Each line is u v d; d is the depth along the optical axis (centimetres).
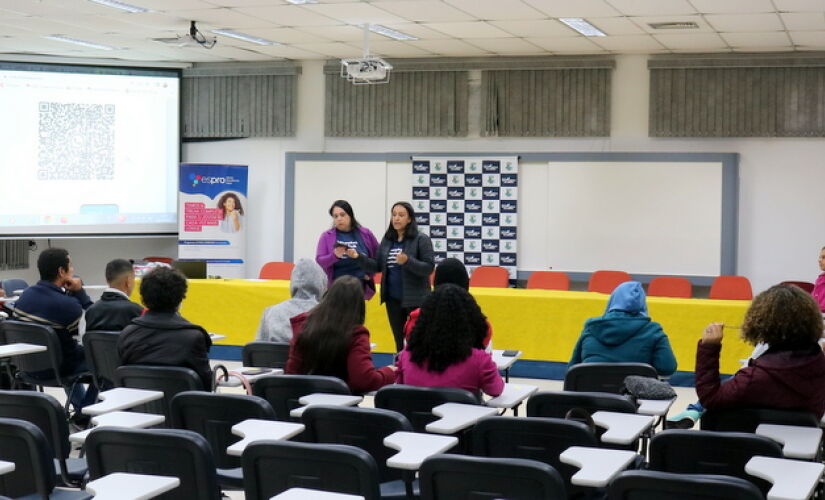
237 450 289
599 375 432
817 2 754
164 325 430
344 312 408
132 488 244
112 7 848
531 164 1105
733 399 346
